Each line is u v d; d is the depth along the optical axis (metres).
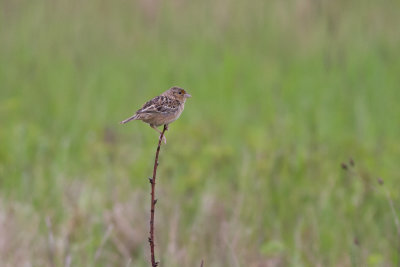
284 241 10.09
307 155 12.38
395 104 16.58
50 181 11.49
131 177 12.11
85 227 9.91
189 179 11.57
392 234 9.88
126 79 18.08
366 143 14.01
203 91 17.16
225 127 14.98
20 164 12.32
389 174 11.82
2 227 9.50
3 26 20.64
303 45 20.17
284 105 16.36
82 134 14.70
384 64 18.69
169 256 9.18
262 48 20.38
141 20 21.36
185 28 21.28
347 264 9.37
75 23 20.98
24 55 19.19
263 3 21.61
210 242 9.82
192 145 13.23
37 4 21.55
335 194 11.10
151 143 13.73
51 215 10.26
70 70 18.47
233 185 11.41
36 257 9.16
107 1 21.81
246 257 9.30
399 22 20.98
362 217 10.53
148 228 9.91
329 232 10.03
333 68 18.14
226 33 21.02
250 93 17.22
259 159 12.23
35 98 16.73
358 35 20.36
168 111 8.16
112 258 9.41
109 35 20.67
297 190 11.18
